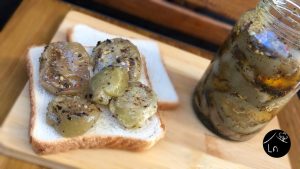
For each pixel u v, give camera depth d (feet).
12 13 0.93
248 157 0.85
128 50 0.80
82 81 0.75
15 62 0.83
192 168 0.79
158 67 0.92
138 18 1.03
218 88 0.78
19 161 0.72
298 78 0.72
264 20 0.71
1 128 0.72
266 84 0.72
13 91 0.79
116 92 0.73
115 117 0.76
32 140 0.70
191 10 1.03
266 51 0.70
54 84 0.74
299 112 0.99
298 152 0.91
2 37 0.86
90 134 0.73
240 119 0.79
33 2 0.94
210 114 0.82
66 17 0.93
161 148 0.79
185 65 0.96
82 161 0.73
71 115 0.70
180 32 1.04
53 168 0.73
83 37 0.90
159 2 1.01
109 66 0.76
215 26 1.03
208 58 1.01
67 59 0.76
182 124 0.85
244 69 0.73
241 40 0.73
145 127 0.77
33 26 0.90
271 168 0.85
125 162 0.75
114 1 1.01
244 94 0.75
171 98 0.87
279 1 0.71
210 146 0.83
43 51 0.79
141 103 0.74
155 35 1.01
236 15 1.05
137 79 0.80
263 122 0.80
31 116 0.74
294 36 0.68
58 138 0.71
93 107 0.72
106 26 0.96
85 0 1.01
